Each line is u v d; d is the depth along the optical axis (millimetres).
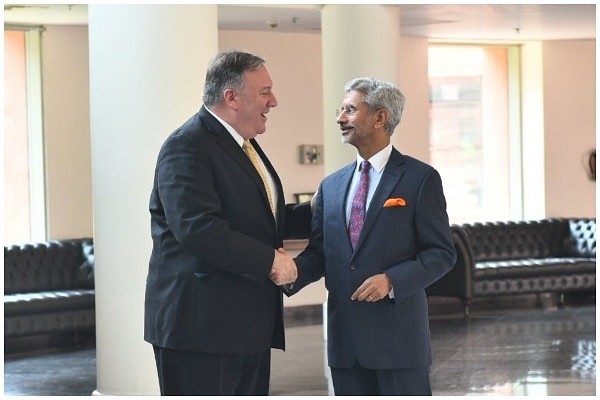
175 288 4242
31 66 11625
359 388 4523
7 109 11570
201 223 4074
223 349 4230
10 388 8227
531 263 12844
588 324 11320
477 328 11180
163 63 7062
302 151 12898
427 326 4535
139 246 7188
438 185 4438
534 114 14539
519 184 14641
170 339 4242
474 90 14414
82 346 10430
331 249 4500
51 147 11695
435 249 4371
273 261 4129
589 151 14625
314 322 11969
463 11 11219
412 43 13531
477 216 14500
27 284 10672
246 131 4305
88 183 11859
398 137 11625
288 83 12859
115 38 7090
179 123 7090
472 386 7945
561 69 14500
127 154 7125
